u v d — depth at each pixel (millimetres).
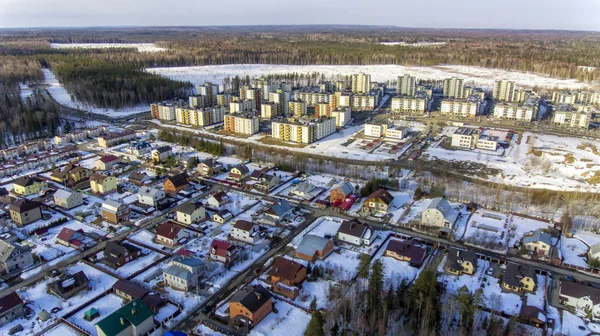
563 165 176750
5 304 85625
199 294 94062
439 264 104812
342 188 140250
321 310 87750
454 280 98062
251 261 107062
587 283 97312
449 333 79125
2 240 107250
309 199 142250
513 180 161500
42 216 131000
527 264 105125
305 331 76312
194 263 98562
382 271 92688
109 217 128250
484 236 116250
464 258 101438
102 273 102500
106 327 77312
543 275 100500
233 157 186625
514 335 78312
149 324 81875
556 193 148500
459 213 131125
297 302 91375
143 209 135875
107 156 177000
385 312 79688
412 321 80688
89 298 92625
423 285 83375
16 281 99188
